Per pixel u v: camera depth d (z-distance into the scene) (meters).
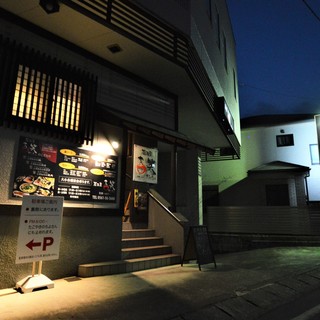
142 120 8.88
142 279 6.54
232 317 4.60
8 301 4.82
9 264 5.68
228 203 20.84
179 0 9.06
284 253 11.45
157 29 8.11
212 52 13.01
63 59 7.30
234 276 7.07
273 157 20.77
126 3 7.40
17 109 6.08
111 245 7.48
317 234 14.90
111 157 7.79
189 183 13.75
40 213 5.68
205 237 8.53
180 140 9.85
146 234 9.64
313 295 6.01
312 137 20.16
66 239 6.62
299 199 18.97
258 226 16.17
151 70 8.86
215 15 14.66
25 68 6.39
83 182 7.06
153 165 11.02
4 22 6.34
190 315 4.45
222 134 14.80
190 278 6.79
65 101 6.99
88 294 5.28
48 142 6.55
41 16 6.50
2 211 5.68
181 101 11.12
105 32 7.09
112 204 7.62
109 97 8.30
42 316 4.18
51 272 6.28
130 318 4.21
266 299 5.48
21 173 6.04
